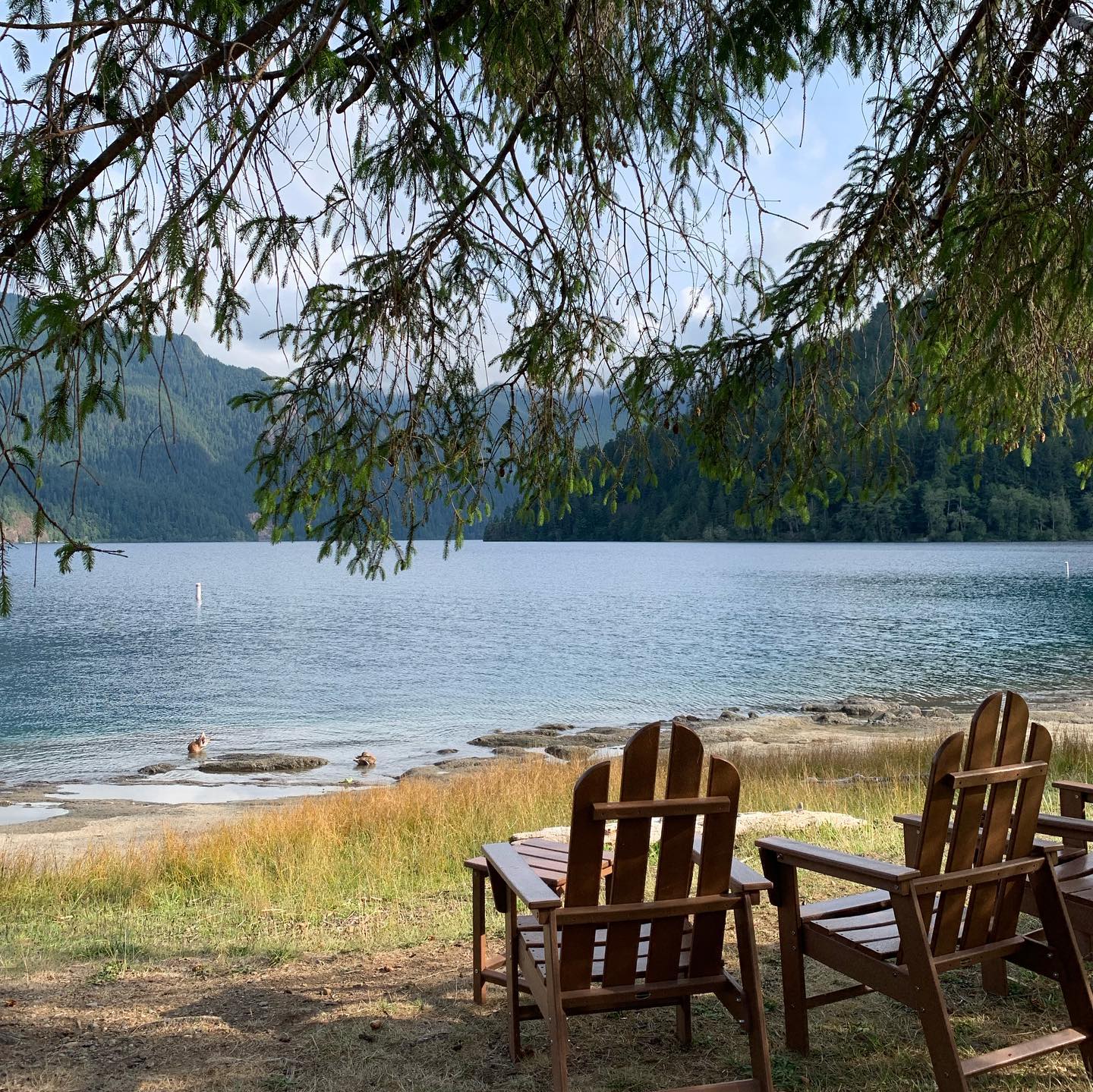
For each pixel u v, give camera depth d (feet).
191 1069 11.19
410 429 12.92
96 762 66.39
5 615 7.59
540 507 14.69
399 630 167.84
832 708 84.48
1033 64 13.03
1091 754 39.81
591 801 8.91
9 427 7.70
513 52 10.72
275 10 8.71
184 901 21.40
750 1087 9.07
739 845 21.94
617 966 9.25
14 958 16.19
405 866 23.54
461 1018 12.51
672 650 130.93
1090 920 10.88
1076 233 11.11
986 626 152.56
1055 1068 10.25
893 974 9.48
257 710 90.07
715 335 14.66
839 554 478.18
